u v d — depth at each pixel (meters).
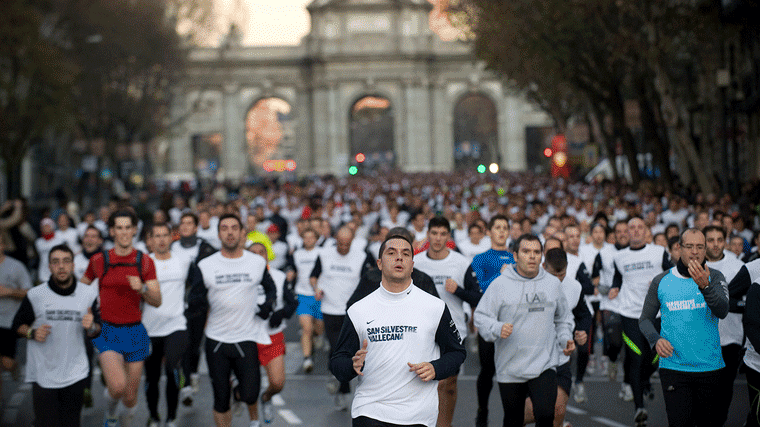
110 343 9.85
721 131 33.19
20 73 35.81
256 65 105.69
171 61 55.91
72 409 9.46
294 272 14.77
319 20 104.94
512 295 8.66
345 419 11.59
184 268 11.40
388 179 73.81
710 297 7.96
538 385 8.57
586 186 48.16
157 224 11.38
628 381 12.23
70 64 38.66
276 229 18.00
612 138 48.03
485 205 33.00
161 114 63.22
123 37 49.03
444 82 105.62
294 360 16.12
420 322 6.55
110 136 54.78
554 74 35.94
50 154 68.06
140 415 12.12
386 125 148.75
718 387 8.18
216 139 140.12
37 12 36.31
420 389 6.54
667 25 30.00
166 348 11.09
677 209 23.72
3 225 20.45
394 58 104.00
